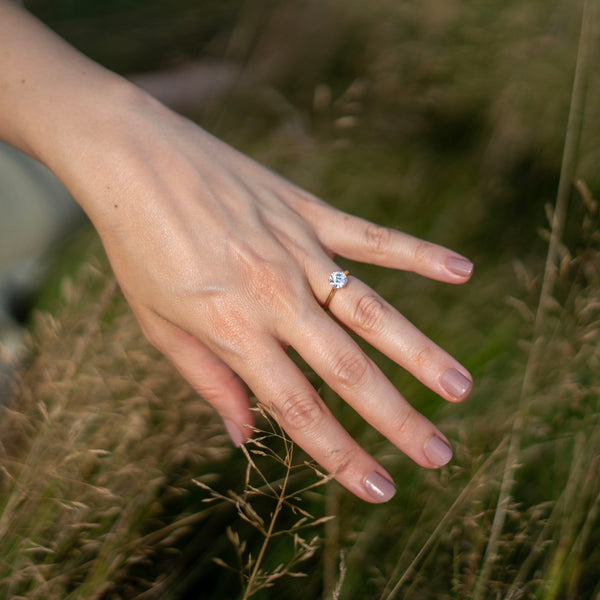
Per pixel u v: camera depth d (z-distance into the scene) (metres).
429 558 0.46
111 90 0.49
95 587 0.46
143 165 0.47
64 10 0.90
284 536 0.50
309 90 0.73
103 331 0.53
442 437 0.45
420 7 0.69
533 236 0.62
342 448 0.45
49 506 0.48
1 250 0.59
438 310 0.59
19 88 0.48
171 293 0.46
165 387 0.51
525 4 0.67
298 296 0.46
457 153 0.67
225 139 0.68
